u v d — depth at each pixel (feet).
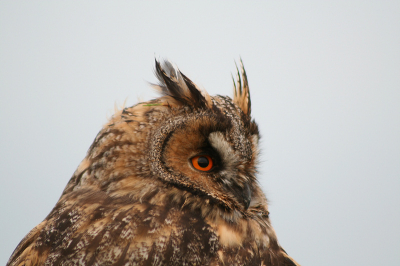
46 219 9.88
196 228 9.78
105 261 9.68
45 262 9.71
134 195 9.81
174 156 9.86
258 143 10.04
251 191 9.96
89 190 9.84
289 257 9.91
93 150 9.89
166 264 9.70
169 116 9.87
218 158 9.91
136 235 9.72
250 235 9.87
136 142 9.85
